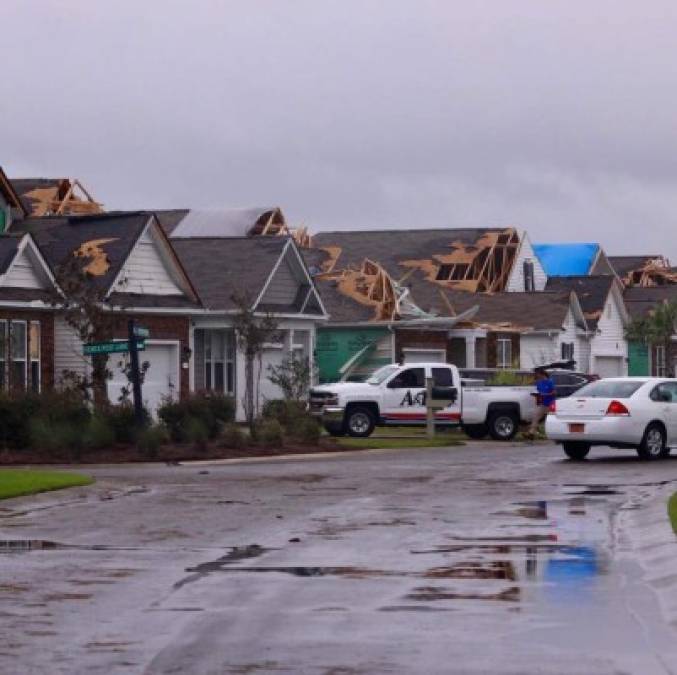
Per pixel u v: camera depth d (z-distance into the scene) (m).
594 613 21.81
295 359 79.12
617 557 27.80
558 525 33.09
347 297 97.56
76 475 45.31
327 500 39.09
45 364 71.56
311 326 88.62
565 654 19.02
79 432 55.38
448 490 42.06
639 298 136.38
